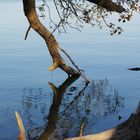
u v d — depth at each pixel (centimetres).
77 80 2828
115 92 2467
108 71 3206
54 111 2064
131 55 4044
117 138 807
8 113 1998
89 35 5894
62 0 2614
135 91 2497
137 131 795
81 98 2336
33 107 2128
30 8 2639
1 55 4122
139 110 796
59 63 2906
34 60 3778
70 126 1783
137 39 5444
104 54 4125
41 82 2792
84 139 828
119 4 2338
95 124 1811
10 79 2905
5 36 5850
